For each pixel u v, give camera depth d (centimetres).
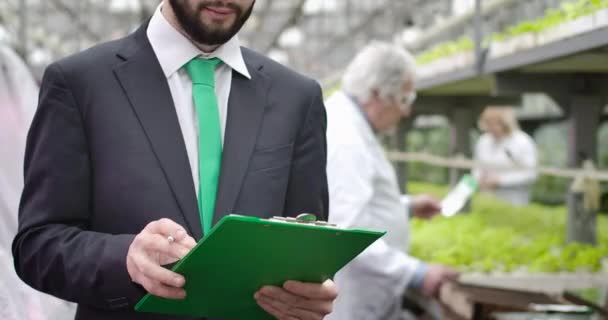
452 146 634
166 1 175
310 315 153
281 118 178
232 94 175
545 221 536
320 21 2084
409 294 420
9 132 238
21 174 236
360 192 323
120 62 170
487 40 409
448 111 635
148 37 175
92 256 154
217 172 169
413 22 873
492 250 405
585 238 417
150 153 165
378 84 338
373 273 332
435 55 505
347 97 344
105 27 2097
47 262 159
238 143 171
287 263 138
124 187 163
